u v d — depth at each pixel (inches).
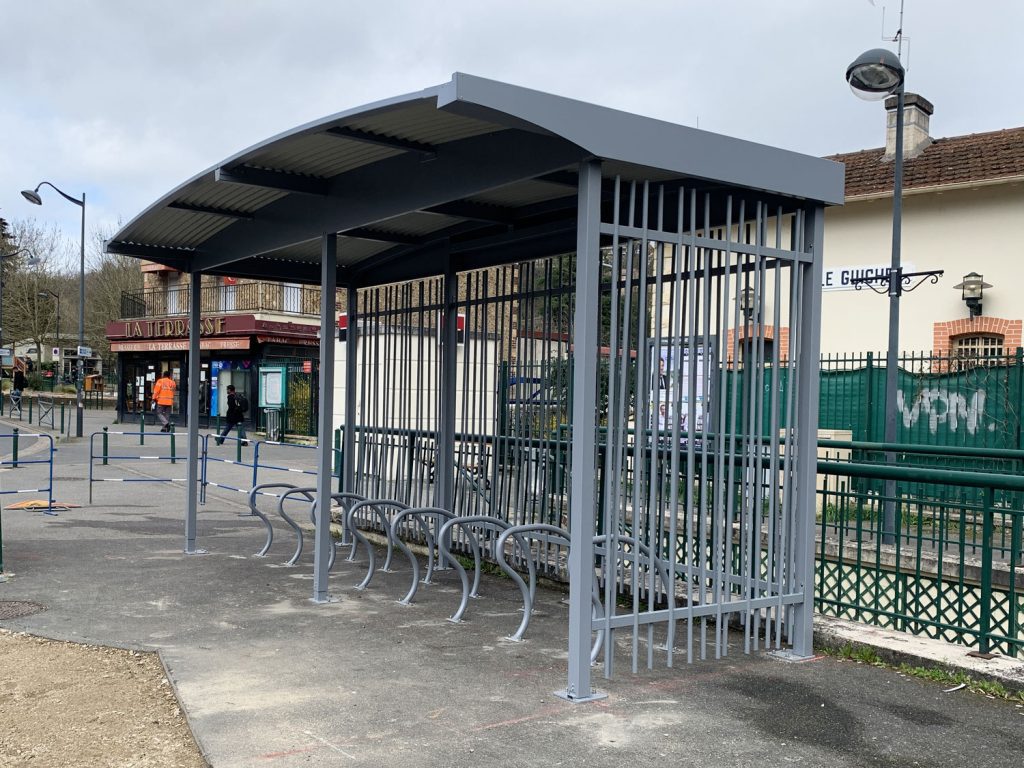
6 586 296.5
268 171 257.4
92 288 2010.3
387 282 364.5
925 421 486.9
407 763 154.7
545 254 297.6
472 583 306.2
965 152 631.8
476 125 205.9
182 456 829.8
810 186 212.8
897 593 237.8
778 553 221.8
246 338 1294.3
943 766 156.7
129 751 162.4
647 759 157.6
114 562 339.3
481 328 331.3
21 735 170.1
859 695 192.1
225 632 240.1
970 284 571.5
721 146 197.2
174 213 300.0
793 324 219.3
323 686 195.0
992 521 211.8
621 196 223.9
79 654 221.5
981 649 209.6
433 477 343.9
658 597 266.4
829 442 362.6
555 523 290.7
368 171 249.6
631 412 296.2
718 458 210.4
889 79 420.5
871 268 623.8
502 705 183.6
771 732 170.7
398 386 369.4
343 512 369.7
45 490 491.5
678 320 200.2
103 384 2028.8
